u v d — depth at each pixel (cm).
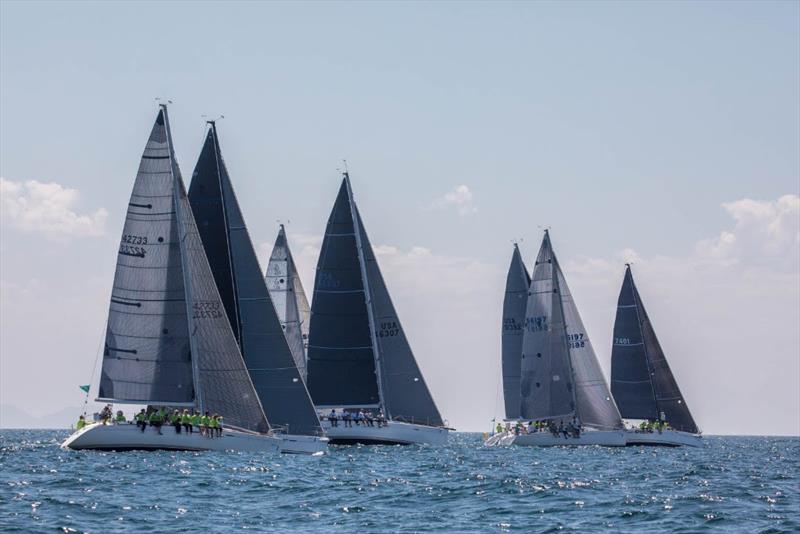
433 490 19700
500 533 14738
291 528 14788
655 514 16612
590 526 15412
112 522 14975
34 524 14588
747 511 17100
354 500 17988
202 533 14200
